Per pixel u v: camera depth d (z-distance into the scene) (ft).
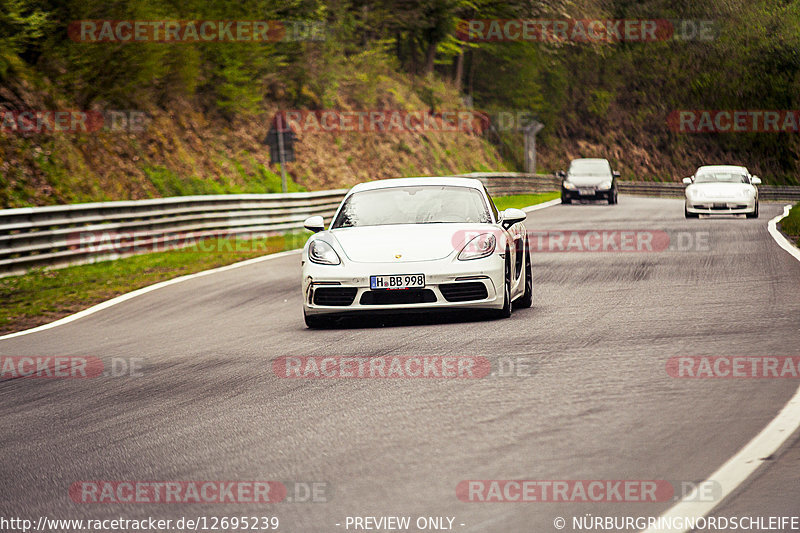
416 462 56.39
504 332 103.09
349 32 529.86
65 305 155.02
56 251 208.95
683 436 59.36
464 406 69.87
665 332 98.63
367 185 129.80
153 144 338.13
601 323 106.63
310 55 463.42
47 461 62.13
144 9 318.65
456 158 577.02
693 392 71.15
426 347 95.91
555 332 101.55
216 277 185.37
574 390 73.41
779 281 139.85
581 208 385.29
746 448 56.29
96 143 309.22
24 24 279.28
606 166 433.89
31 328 131.85
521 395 72.49
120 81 321.93
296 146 431.43
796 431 59.41
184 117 372.17
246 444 62.90
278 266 202.28
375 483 52.90
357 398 74.59
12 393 86.02
